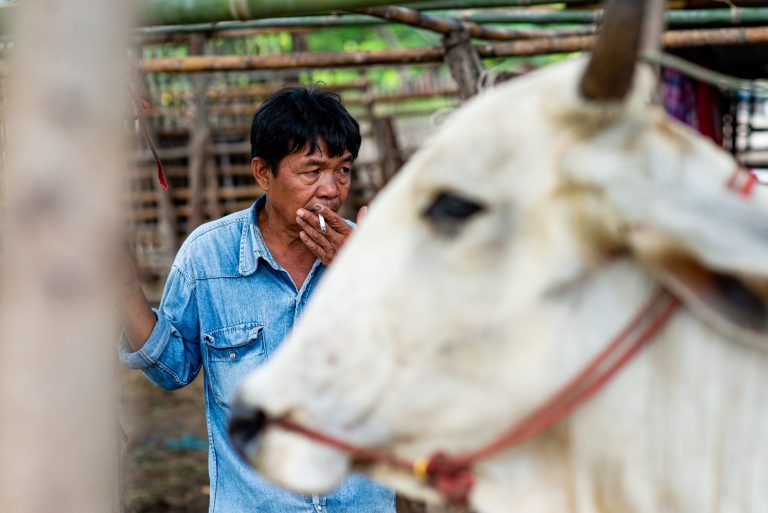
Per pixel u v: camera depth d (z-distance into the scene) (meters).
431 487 1.64
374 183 11.03
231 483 2.67
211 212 10.27
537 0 3.93
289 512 2.61
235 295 2.66
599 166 1.42
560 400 1.54
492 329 1.52
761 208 1.33
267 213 2.72
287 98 2.56
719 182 1.47
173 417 7.37
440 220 1.52
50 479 0.88
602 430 1.55
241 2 2.73
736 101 6.83
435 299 1.53
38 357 0.87
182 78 10.18
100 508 0.92
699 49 5.87
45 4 0.89
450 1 3.93
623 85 1.41
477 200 1.50
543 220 1.48
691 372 1.51
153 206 10.19
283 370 1.62
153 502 5.61
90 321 0.90
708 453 1.52
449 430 1.58
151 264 10.01
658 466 1.54
